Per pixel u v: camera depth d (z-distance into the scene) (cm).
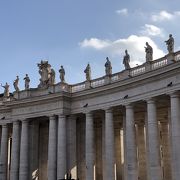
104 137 5716
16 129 6431
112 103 5300
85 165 5925
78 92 5841
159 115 5622
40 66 6600
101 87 5450
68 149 5853
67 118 5959
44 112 6112
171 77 4431
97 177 6341
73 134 5919
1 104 6944
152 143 4594
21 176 6144
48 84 6359
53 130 5953
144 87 4834
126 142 4997
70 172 5738
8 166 7131
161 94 4544
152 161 4550
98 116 6184
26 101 6303
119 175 6097
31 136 6394
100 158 6384
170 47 4594
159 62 4816
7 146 6725
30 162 6291
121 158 6159
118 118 6131
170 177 5338
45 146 6669
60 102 5938
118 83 5188
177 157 4222
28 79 6612
